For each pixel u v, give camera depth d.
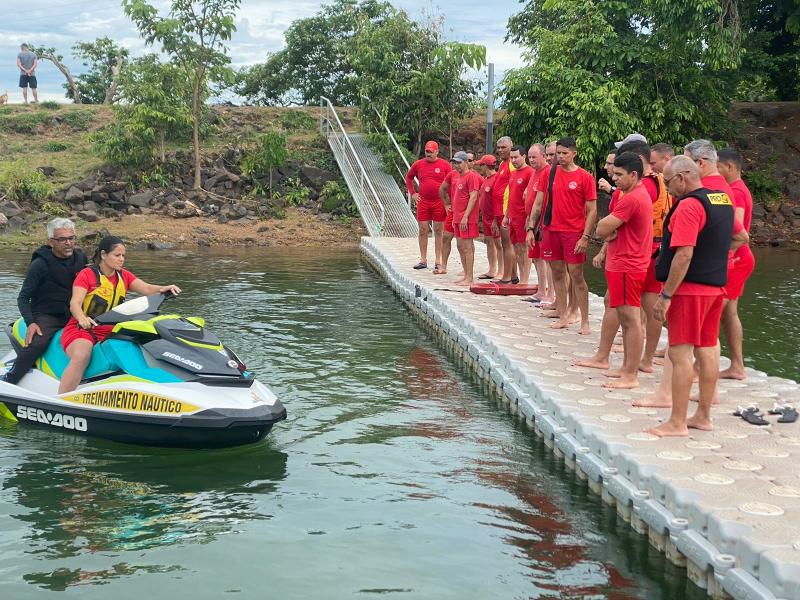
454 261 18.16
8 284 15.11
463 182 14.12
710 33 26.14
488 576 4.79
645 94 27.00
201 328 7.08
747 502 4.94
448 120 29.59
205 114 30.70
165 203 26.20
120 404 6.75
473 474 6.52
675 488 5.10
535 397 7.86
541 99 27.31
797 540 4.39
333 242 24.38
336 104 37.59
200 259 20.23
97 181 26.50
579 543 5.28
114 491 5.96
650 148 8.26
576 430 6.73
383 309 14.10
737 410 6.99
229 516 5.57
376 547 5.13
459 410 8.34
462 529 5.45
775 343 11.37
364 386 9.07
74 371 7.07
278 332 11.70
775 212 27.55
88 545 5.10
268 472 6.41
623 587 4.69
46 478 6.19
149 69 27.78
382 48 29.25
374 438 7.32
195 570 4.79
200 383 6.70
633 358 7.83
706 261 6.13
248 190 28.02
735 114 32.78
